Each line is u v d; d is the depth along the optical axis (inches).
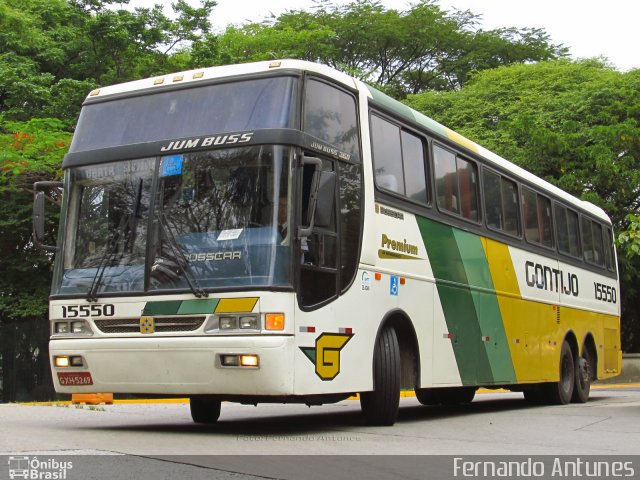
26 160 813.9
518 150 1179.9
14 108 970.1
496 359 526.0
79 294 366.0
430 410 580.4
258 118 354.9
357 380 375.2
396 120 432.5
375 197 398.9
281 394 332.2
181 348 341.4
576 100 1342.3
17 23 1010.1
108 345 356.5
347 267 373.1
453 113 1464.1
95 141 385.4
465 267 491.2
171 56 1106.1
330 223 364.5
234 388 336.2
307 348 343.0
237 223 344.8
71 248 375.2
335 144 374.6
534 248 604.4
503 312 541.0
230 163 352.5
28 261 863.7
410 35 1806.1
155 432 368.2
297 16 1790.1
